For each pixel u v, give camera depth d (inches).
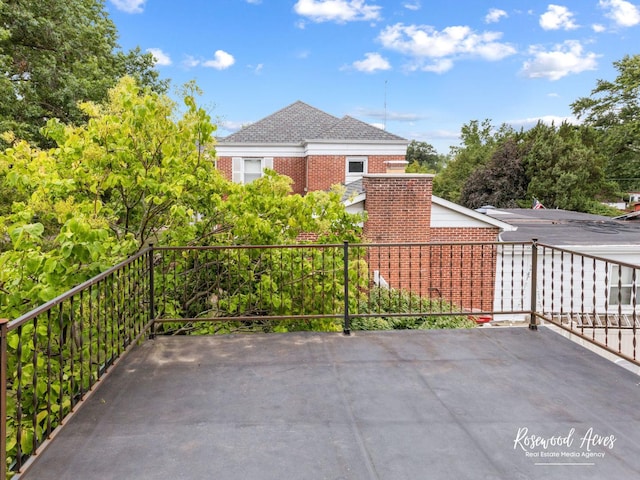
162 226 254.2
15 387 154.3
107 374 153.4
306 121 827.4
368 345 187.9
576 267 472.7
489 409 131.0
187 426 121.5
